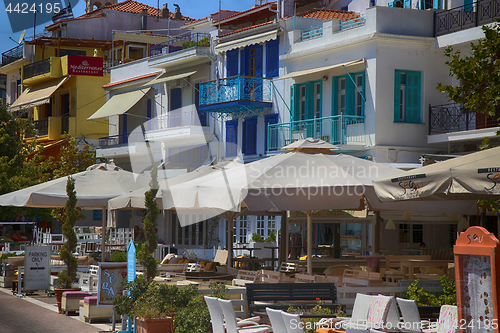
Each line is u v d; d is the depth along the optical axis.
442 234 23.22
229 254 16.58
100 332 11.90
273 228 28.12
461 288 6.46
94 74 43.09
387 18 24.02
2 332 11.89
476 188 7.80
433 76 24.44
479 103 10.23
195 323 9.87
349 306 11.38
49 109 46.47
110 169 20.05
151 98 37.25
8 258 20.19
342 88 25.80
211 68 33.22
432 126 24.16
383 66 23.81
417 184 8.60
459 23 23.78
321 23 29.00
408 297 11.35
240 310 11.22
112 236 26.66
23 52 49.00
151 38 45.16
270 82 29.61
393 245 23.20
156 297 10.96
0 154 36.50
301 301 11.88
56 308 15.21
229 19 35.56
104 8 48.66
